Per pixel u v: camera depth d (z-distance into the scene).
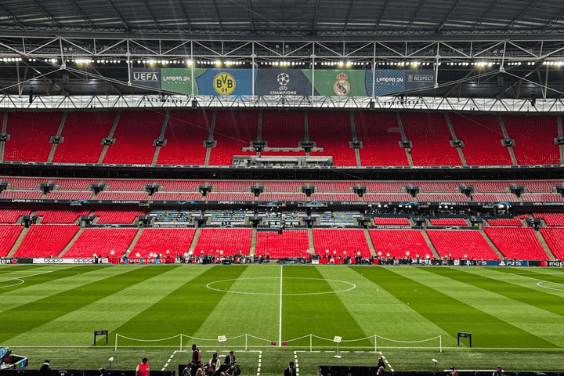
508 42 63.97
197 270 58.56
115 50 68.81
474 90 84.62
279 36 64.56
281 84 66.31
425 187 84.88
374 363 22.06
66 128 89.50
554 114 90.62
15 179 83.06
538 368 21.45
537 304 35.47
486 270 60.28
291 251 72.56
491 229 76.81
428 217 81.31
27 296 38.00
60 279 48.84
